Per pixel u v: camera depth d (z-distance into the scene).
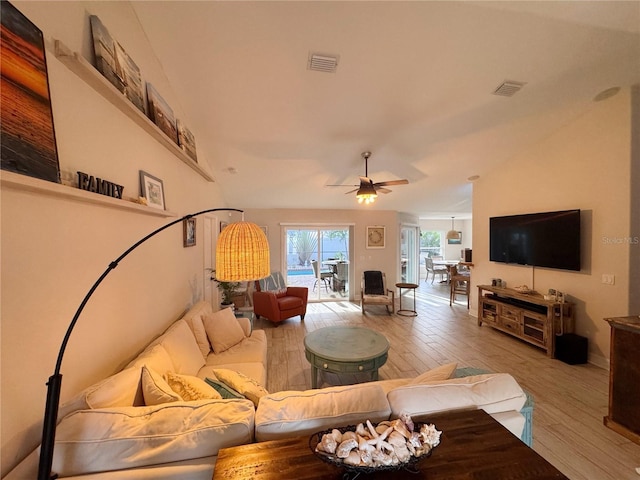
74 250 1.34
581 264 3.42
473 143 3.90
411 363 3.38
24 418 1.06
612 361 2.17
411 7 1.88
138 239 1.98
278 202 6.19
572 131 3.49
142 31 2.04
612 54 2.40
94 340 1.49
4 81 0.95
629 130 2.95
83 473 0.98
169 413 1.11
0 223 0.97
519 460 0.97
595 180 3.26
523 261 4.11
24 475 0.97
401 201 6.47
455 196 6.20
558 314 3.49
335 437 0.94
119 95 1.57
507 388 1.39
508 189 4.45
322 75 2.52
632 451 1.94
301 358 3.57
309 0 1.83
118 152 1.73
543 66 2.51
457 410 1.27
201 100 2.83
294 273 6.90
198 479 1.00
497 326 4.37
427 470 0.92
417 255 8.69
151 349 1.82
